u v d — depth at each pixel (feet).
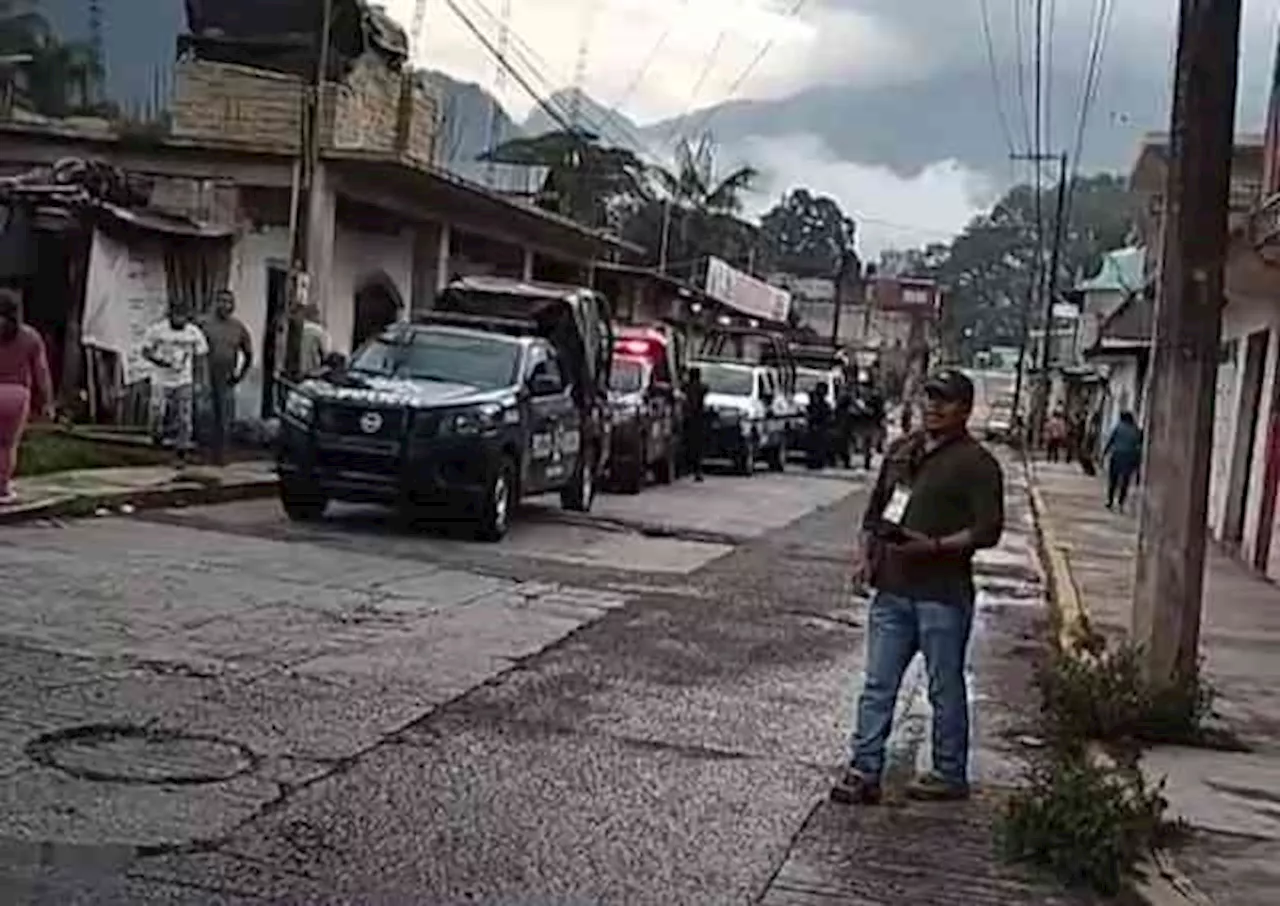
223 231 81.05
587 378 72.90
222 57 88.12
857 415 145.07
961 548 27.71
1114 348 131.34
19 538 47.62
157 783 24.94
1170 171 34.22
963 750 28.35
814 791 28.17
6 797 23.56
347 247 90.07
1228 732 34.55
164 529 53.06
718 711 33.71
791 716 33.83
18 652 32.48
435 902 20.89
